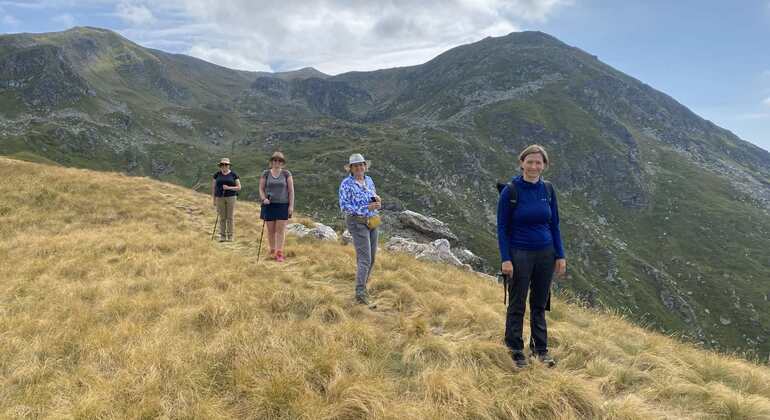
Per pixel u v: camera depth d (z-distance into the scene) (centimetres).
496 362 575
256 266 1012
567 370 563
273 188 1130
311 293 802
